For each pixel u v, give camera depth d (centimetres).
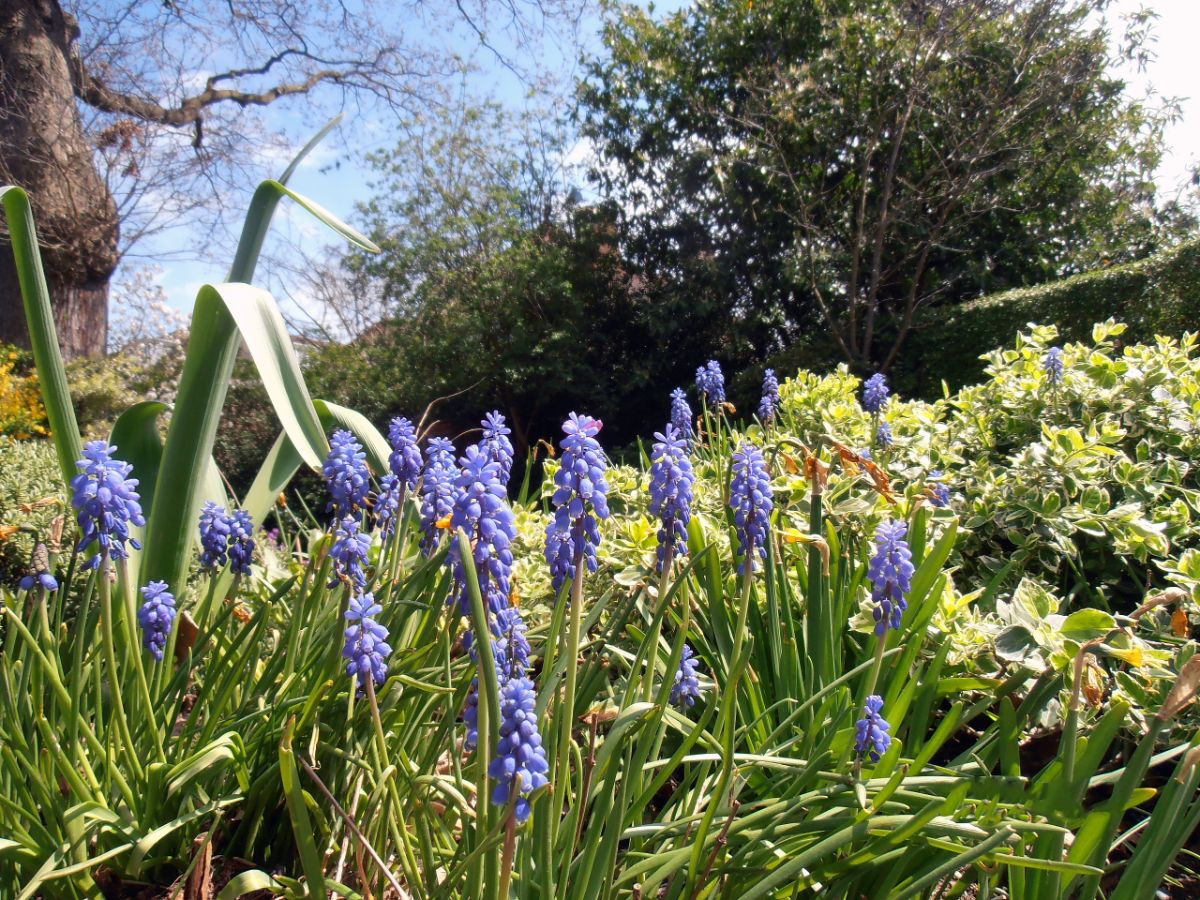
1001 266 1594
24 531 398
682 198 1742
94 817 192
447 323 1712
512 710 139
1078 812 180
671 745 266
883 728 187
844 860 181
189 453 280
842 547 295
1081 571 335
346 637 177
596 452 164
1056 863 163
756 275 1705
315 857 159
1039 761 257
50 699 232
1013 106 1416
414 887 173
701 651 266
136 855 188
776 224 1638
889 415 437
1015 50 1411
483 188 1816
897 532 205
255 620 232
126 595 207
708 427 488
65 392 279
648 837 195
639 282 1903
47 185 1558
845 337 1554
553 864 170
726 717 177
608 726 244
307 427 274
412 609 228
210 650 253
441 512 229
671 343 1795
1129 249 1617
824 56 1472
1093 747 182
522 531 368
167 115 1858
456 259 1756
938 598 234
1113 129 1486
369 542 224
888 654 219
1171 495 364
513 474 1520
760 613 269
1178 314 1170
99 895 194
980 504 344
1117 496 361
